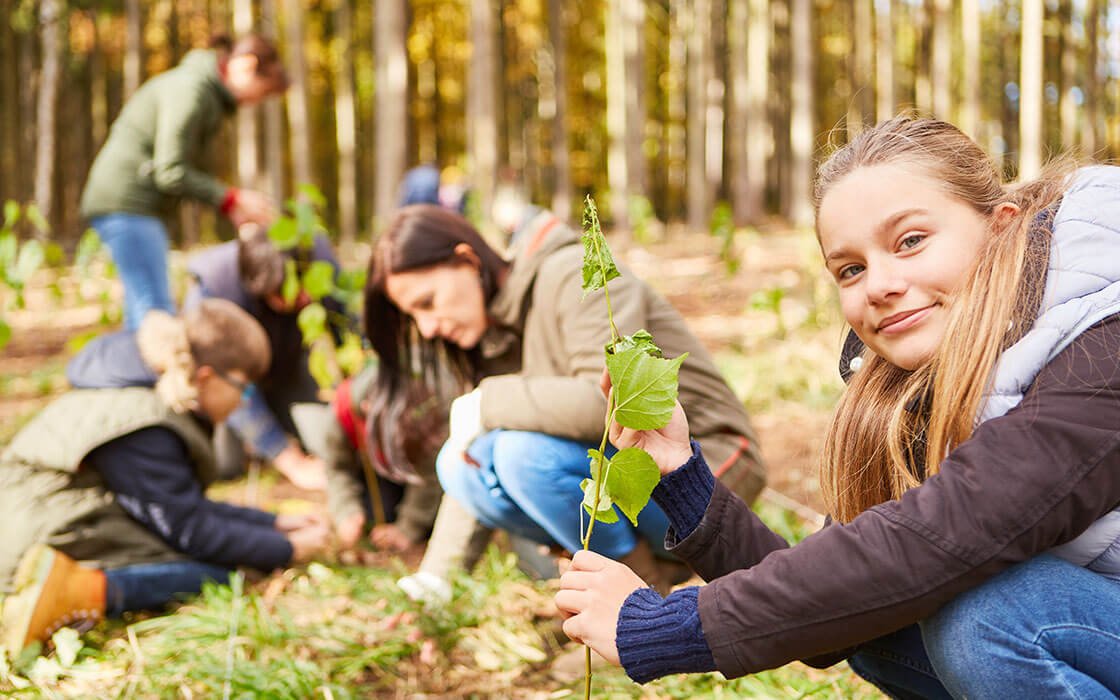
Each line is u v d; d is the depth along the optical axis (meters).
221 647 2.30
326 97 23.14
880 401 1.49
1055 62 24.00
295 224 3.28
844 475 1.52
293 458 3.50
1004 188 1.40
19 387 6.20
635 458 1.28
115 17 21.34
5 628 2.28
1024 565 1.28
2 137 20.80
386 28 12.62
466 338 2.39
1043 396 1.22
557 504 2.13
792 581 1.25
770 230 15.09
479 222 8.52
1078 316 1.23
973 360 1.27
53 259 3.70
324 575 2.73
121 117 4.38
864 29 20.61
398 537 3.10
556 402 2.08
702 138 16.23
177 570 2.61
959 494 1.20
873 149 1.35
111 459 2.57
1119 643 1.26
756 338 6.04
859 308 1.36
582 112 23.16
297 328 3.58
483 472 2.23
